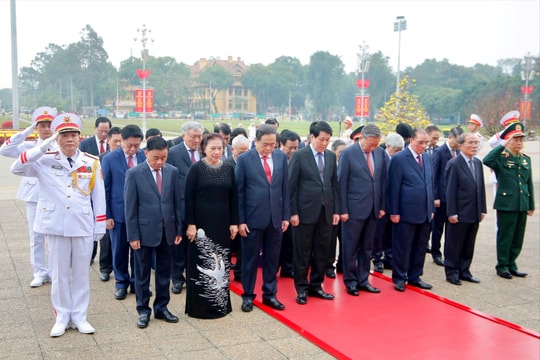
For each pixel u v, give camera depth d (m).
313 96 93.81
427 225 6.03
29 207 5.71
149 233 4.66
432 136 7.50
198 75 92.75
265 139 5.04
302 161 5.38
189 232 4.89
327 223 5.45
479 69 91.62
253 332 4.66
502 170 6.56
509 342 4.52
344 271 5.82
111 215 5.50
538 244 8.38
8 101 113.19
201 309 4.94
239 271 6.15
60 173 4.50
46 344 4.33
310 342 4.46
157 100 81.00
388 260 7.03
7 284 5.85
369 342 4.45
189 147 6.07
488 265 7.16
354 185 5.69
